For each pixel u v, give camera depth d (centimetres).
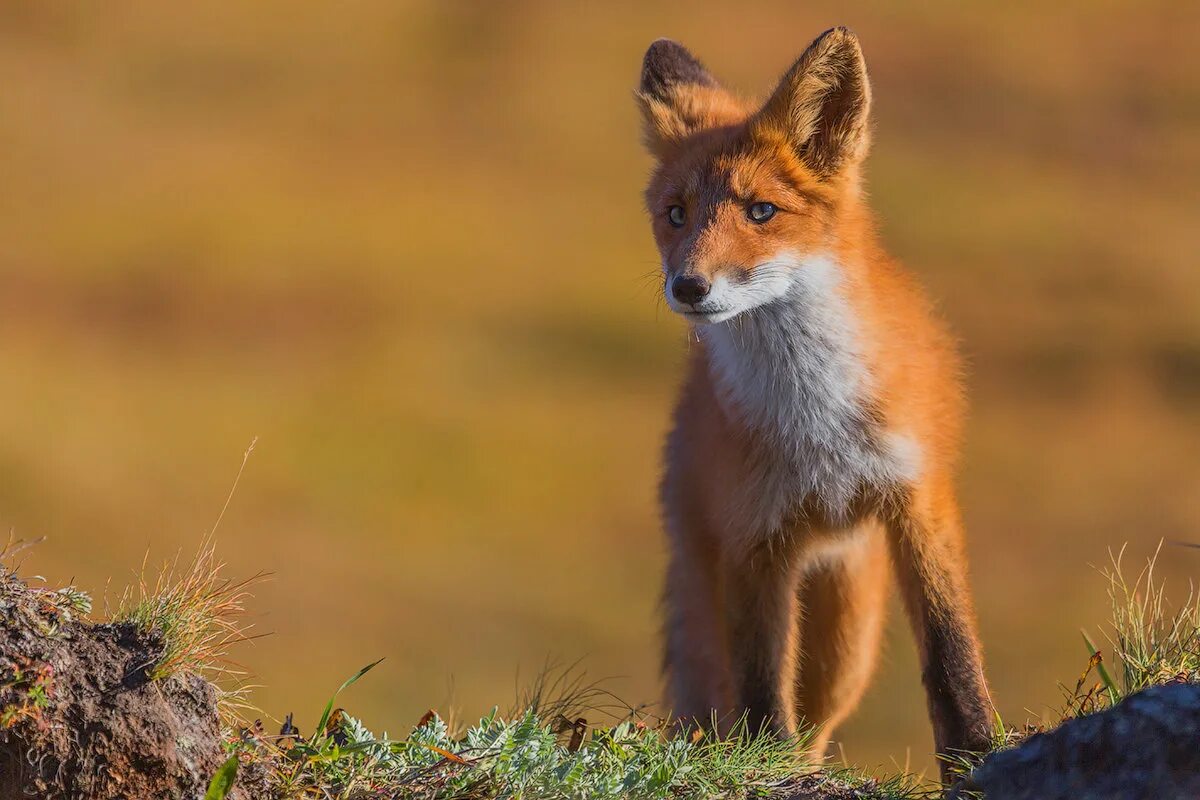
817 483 939
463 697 2644
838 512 949
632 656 3080
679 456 1071
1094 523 4166
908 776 766
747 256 924
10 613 629
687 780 734
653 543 3969
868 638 1059
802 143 973
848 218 973
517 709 838
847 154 971
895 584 953
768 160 958
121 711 621
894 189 7519
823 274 941
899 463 923
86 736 614
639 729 792
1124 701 636
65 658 626
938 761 866
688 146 1024
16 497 3494
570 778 691
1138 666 784
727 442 968
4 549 666
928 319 1012
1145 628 823
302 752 686
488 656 2967
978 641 913
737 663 960
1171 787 605
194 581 683
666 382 5328
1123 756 622
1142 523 4178
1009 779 652
